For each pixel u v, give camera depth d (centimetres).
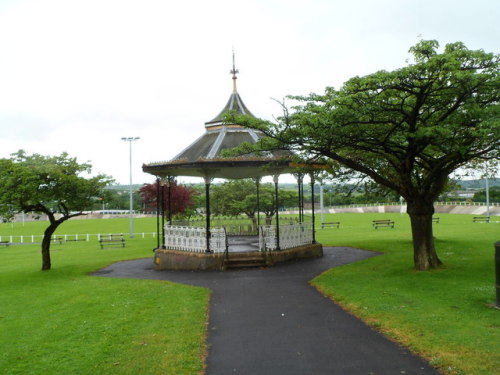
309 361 827
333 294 1373
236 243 2509
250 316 1164
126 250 3250
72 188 2173
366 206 9025
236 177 2741
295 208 9275
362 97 1406
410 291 1325
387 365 794
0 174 2039
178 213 3766
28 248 3894
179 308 1267
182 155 2259
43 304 1428
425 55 1302
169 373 785
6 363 880
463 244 2467
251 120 1521
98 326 1110
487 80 1337
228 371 793
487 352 809
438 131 1287
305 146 1530
